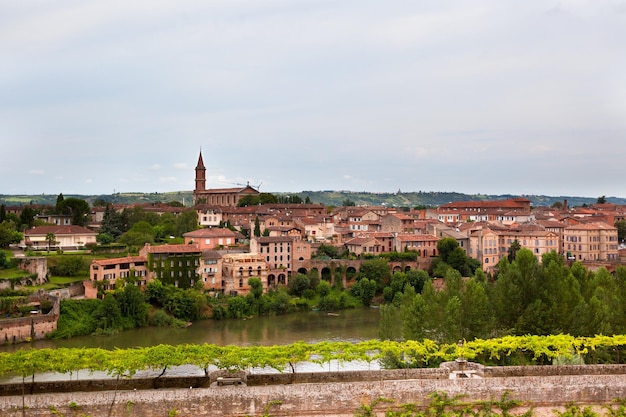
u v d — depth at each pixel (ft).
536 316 418.31
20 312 618.03
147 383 273.54
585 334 395.96
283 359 289.12
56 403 233.96
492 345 335.67
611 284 484.33
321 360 301.02
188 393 239.91
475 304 425.28
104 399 236.63
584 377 261.65
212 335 628.28
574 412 257.55
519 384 257.55
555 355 330.95
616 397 261.65
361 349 318.86
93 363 276.41
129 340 604.49
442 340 408.26
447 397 253.24
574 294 429.38
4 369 267.39
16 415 231.30
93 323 638.94
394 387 251.39
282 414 244.01
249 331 650.02
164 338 613.52
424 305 433.89
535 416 256.52
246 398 242.17
